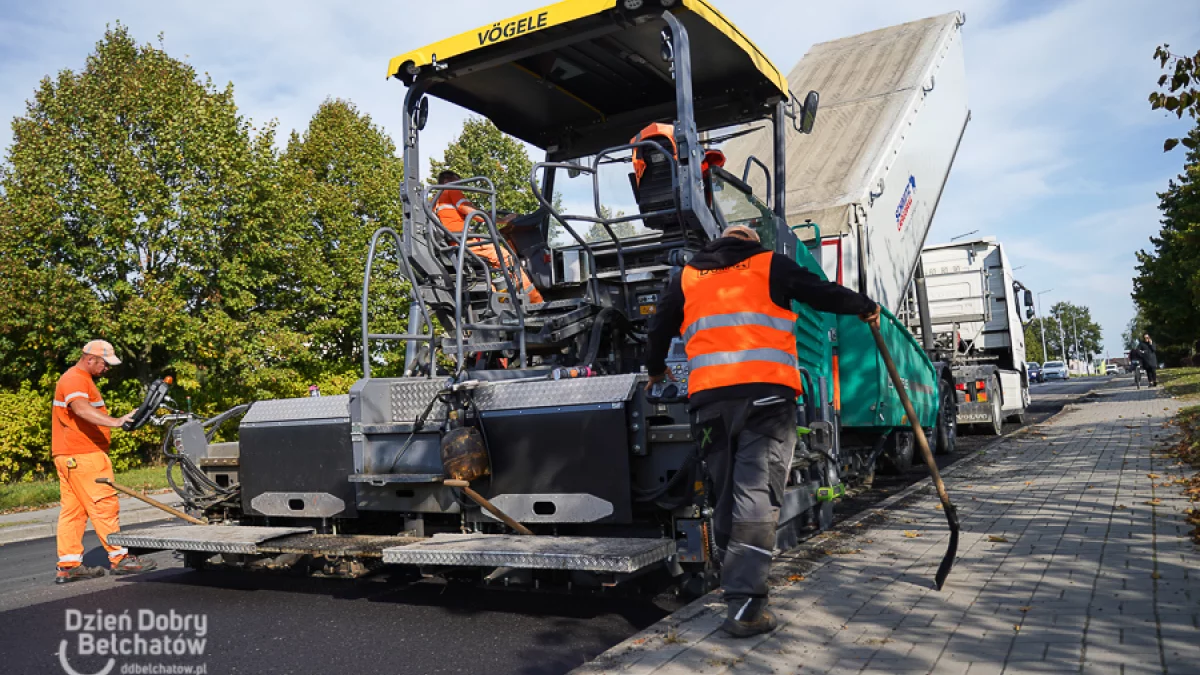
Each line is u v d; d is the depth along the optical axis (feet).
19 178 59.98
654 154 20.24
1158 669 10.80
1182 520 19.93
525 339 20.22
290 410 19.94
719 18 19.31
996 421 50.70
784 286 13.65
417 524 18.24
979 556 17.62
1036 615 13.35
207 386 66.85
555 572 16.47
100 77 64.54
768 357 13.41
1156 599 13.80
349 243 79.46
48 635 16.61
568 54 21.04
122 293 60.64
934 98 38.01
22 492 46.29
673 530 15.75
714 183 20.29
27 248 58.49
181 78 66.23
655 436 15.64
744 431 13.38
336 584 20.51
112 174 61.36
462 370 17.60
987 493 26.25
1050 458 34.35
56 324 60.29
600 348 20.90
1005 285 59.47
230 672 13.94
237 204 65.41
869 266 32.09
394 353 78.89
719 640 12.98
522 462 16.62
